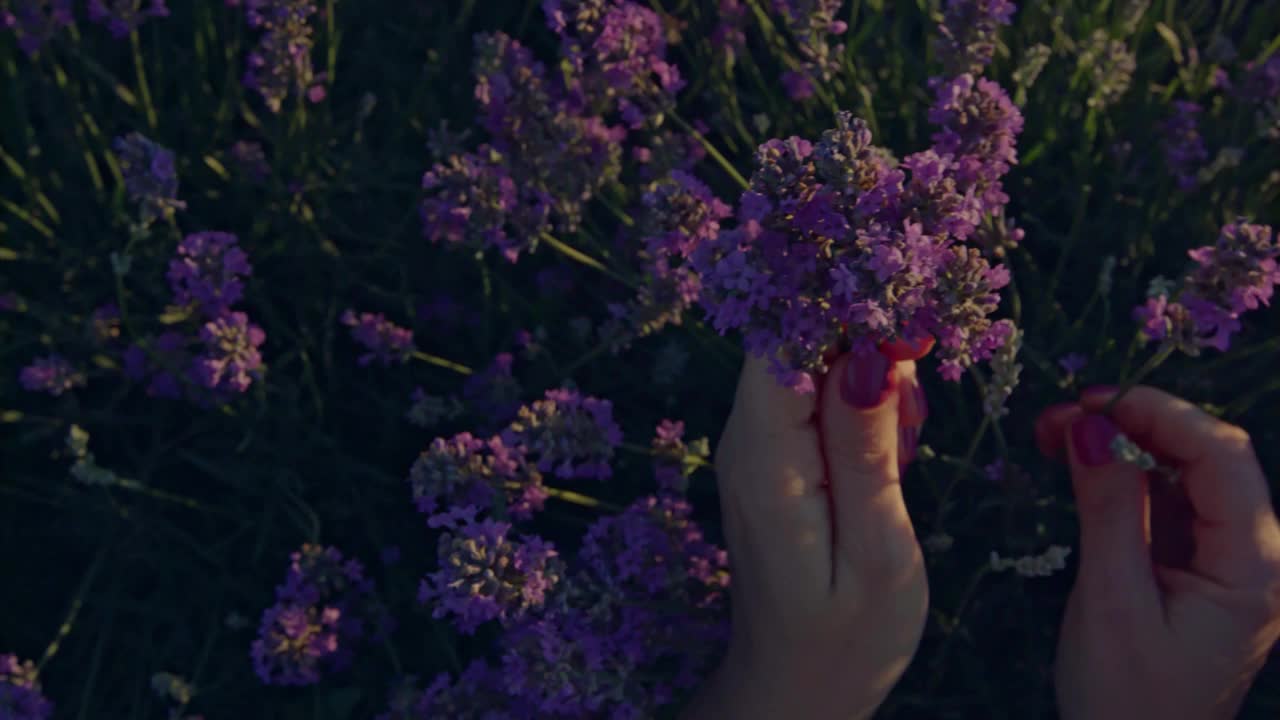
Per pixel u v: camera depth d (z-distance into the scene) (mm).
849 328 500
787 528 557
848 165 481
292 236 731
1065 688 608
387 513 711
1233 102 740
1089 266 709
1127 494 580
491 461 610
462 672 647
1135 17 691
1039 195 721
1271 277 519
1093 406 599
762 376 556
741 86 775
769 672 575
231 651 697
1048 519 668
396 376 718
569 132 649
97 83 772
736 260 491
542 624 579
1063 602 674
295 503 707
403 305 733
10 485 724
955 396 667
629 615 609
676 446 625
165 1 782
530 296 731
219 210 752
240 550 714
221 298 677
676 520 619
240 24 753
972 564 675
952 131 552
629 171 731
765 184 487
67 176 756
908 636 567
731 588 596
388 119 775
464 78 768
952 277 495
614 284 712
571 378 717
